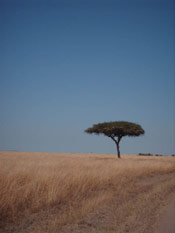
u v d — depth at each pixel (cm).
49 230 535
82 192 922
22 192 784
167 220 591
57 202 773
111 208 698
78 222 580
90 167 1756
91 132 4653
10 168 1406
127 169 1631
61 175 1089
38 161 2369
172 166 2095
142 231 520
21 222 598
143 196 865
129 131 4438
